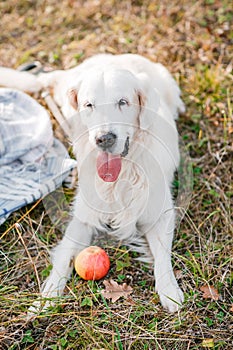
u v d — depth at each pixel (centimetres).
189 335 153
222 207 181
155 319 156
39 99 212
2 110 194
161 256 166
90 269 161
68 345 152
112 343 150
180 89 217
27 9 262
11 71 213
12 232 177
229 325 155
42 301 158
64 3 262
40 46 241
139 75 168
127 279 167
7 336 153
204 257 168
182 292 160
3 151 188
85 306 159
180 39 238
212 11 247
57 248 171
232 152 196
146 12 253
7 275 167
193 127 206
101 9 257
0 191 181
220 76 220
